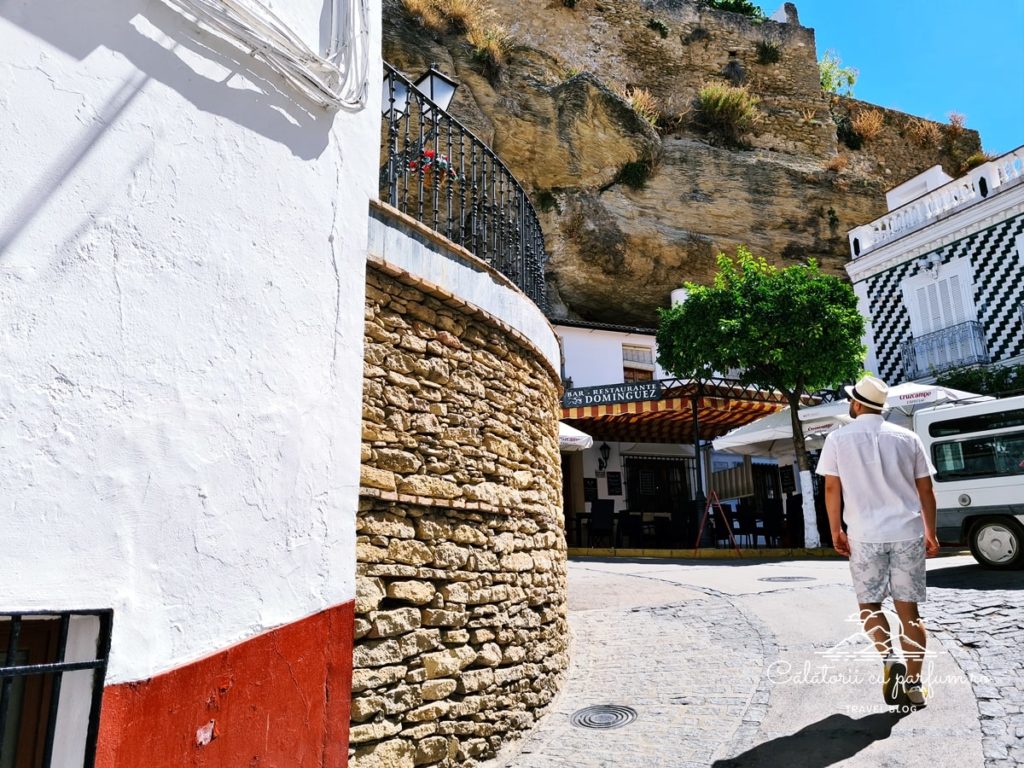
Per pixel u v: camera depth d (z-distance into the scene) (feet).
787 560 45.39
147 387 9.14
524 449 19.31
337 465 12.46
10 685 7.29
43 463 7.88
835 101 103.09
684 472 74.79
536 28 89.20
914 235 68.13
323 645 11.66
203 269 10.15
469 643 15.70
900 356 69.31
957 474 32.60
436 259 16.19
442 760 14.14
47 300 8.13
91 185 8.75
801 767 12.05
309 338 12.09
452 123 18.83
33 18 8.39
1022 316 60.23
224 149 10.74
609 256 74.49
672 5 96.94
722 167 82.02
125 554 8.61
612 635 23.75
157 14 9.89
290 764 10.67
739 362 54.29
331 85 13.14
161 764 8.60
